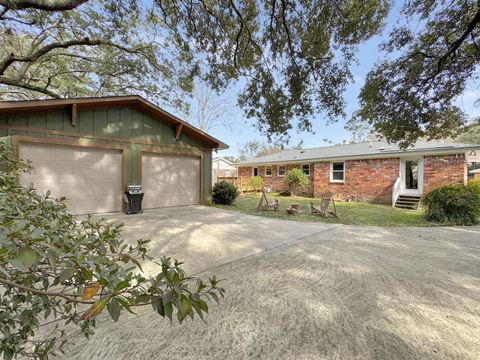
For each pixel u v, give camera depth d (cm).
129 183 788
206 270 333
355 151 1392
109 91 1099
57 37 838
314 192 1503
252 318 222
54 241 92
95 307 74
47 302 116
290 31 540
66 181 671
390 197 1170
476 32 519
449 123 665
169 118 858
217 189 1067
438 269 344
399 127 681
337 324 215
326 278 310
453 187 738
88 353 174
